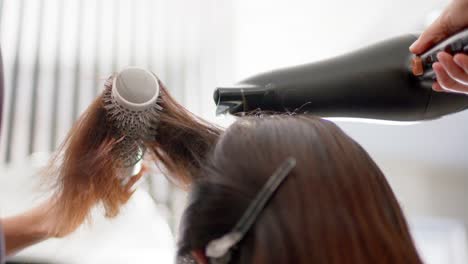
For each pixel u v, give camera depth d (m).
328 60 0.47
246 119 0.39
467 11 0.39
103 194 0.47
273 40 1.34
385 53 0.47
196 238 0.35
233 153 0.36
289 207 0.32
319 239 0.31
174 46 1.31
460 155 1.78
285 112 0.44
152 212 0.78
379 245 0.32
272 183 0.32
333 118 0.48
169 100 0.46
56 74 1.23
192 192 0.38
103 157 0.45
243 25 1.31
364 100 0.46
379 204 0.35
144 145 0.45
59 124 1.20
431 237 1.82
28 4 1.23
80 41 1.25
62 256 0.67
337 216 0.32
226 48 1.33
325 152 0.35
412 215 1.81
